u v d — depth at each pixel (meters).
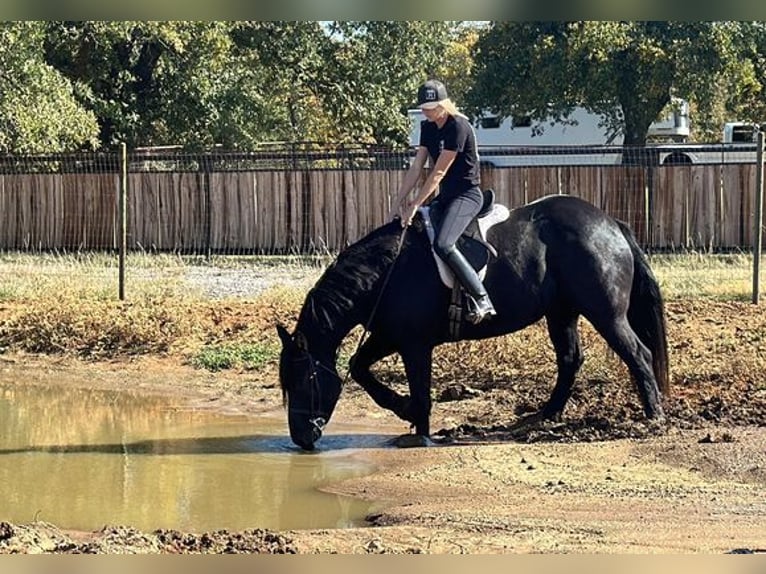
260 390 12.46
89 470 9.16
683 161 29.00
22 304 16.81
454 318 9.62
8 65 23.98
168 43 30.19
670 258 21.42
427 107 9.34
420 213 9.68
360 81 32.97
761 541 6.58
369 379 10.09
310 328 9.66
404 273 9.66
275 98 36.34
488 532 6.92
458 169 9.51
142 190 24.59
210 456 9.62
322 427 9.70
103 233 24.47
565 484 8.27
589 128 35.53
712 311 15.47
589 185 23.30
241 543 6.49
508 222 9.90
